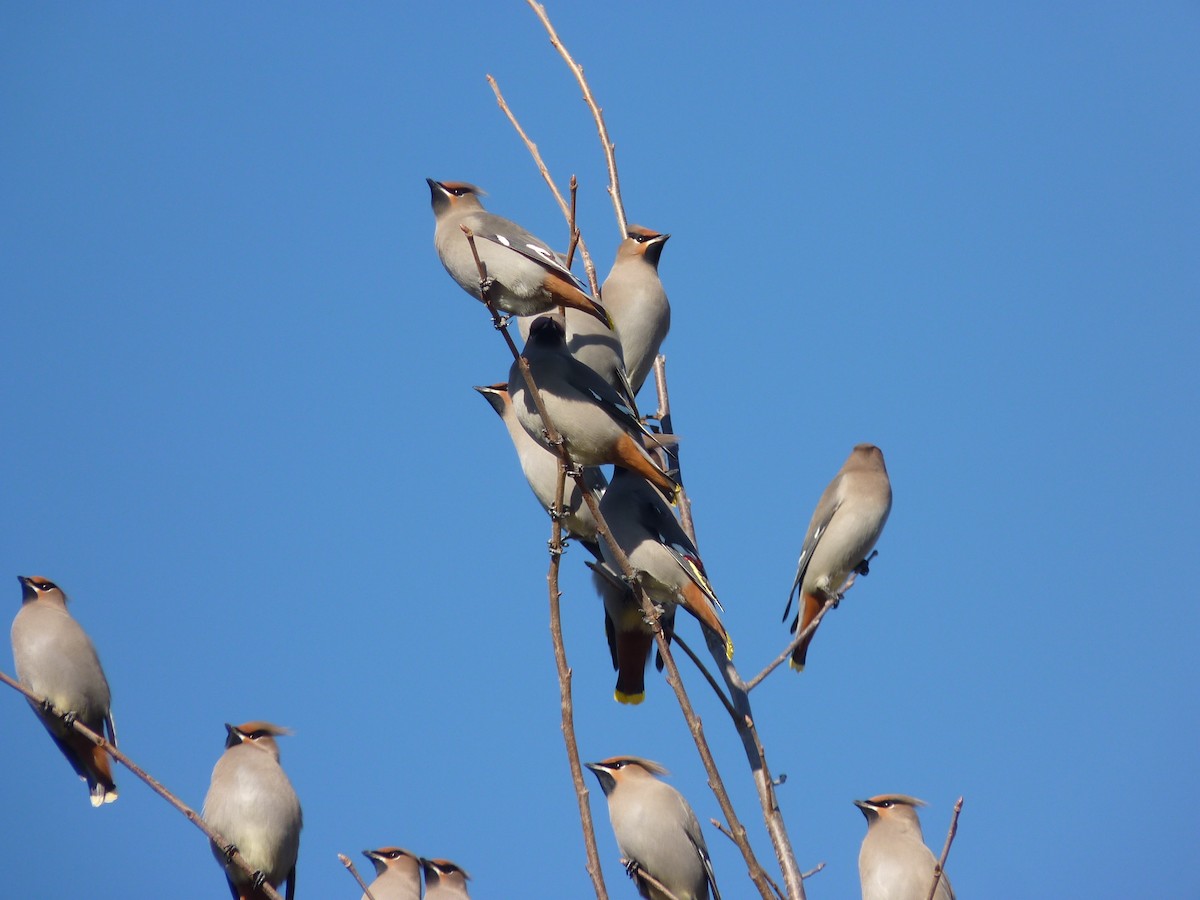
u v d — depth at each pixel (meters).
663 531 11.52
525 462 13.06
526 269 11.41
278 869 12.12
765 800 10.12
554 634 9.29
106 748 9.60
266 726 12.64
